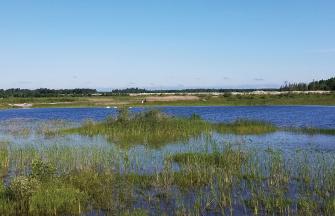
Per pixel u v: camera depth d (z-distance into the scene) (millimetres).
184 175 18469
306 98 109938
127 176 18609
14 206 14305
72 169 19578
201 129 37844
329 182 16516
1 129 44469
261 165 20500
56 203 14180
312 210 13672
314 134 35469
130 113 40875
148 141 31219
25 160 22688
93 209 14422
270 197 15125
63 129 41656
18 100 128750
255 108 88875
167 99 121562
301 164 20344
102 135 35906
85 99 133125
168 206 14633
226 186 16578
